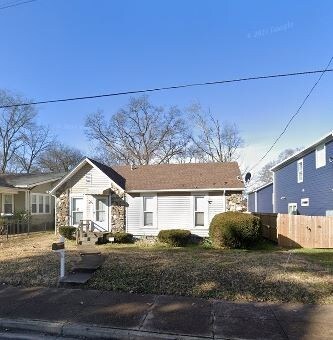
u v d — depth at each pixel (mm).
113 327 6402
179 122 66312
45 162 52281
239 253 14719
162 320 6699
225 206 19719
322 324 6461
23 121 47875
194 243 19219
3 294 8305
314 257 14078
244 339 5902
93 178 20984
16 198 28234
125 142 48938
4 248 15844
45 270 10258
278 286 8555
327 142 20891
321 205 21656
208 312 7090
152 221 20266
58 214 21422
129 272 9836
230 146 46750
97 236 19016
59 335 6402
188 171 21844
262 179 58938
